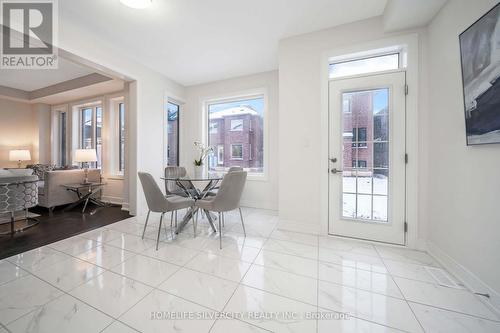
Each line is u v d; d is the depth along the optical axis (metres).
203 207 2.39
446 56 1.77
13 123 4.95
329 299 1.43
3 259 1.93
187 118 4.51
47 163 5.18
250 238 2.46
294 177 2.64
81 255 2.02
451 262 1.72
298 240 2.40
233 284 1.58
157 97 3.72
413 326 1.21
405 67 2.17
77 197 3.86
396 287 1.56
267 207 3.89
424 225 2.13
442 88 1.83
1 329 1.17
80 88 4.09
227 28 2.48
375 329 1.19
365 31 2.29
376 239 2.31
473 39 1.39
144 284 1.57
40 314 1.27
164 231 2.69
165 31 2.54
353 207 2.42
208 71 3.75
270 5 2.11
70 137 4.92
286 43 2.66
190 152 4.50
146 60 3.29
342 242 2.34
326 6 2.12
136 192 3.34
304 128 2.58
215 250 2.15
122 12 2.19
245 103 4.25
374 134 2.32
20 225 2.87
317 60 2.51
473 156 1.48
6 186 2.51
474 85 1.39
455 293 1.49
